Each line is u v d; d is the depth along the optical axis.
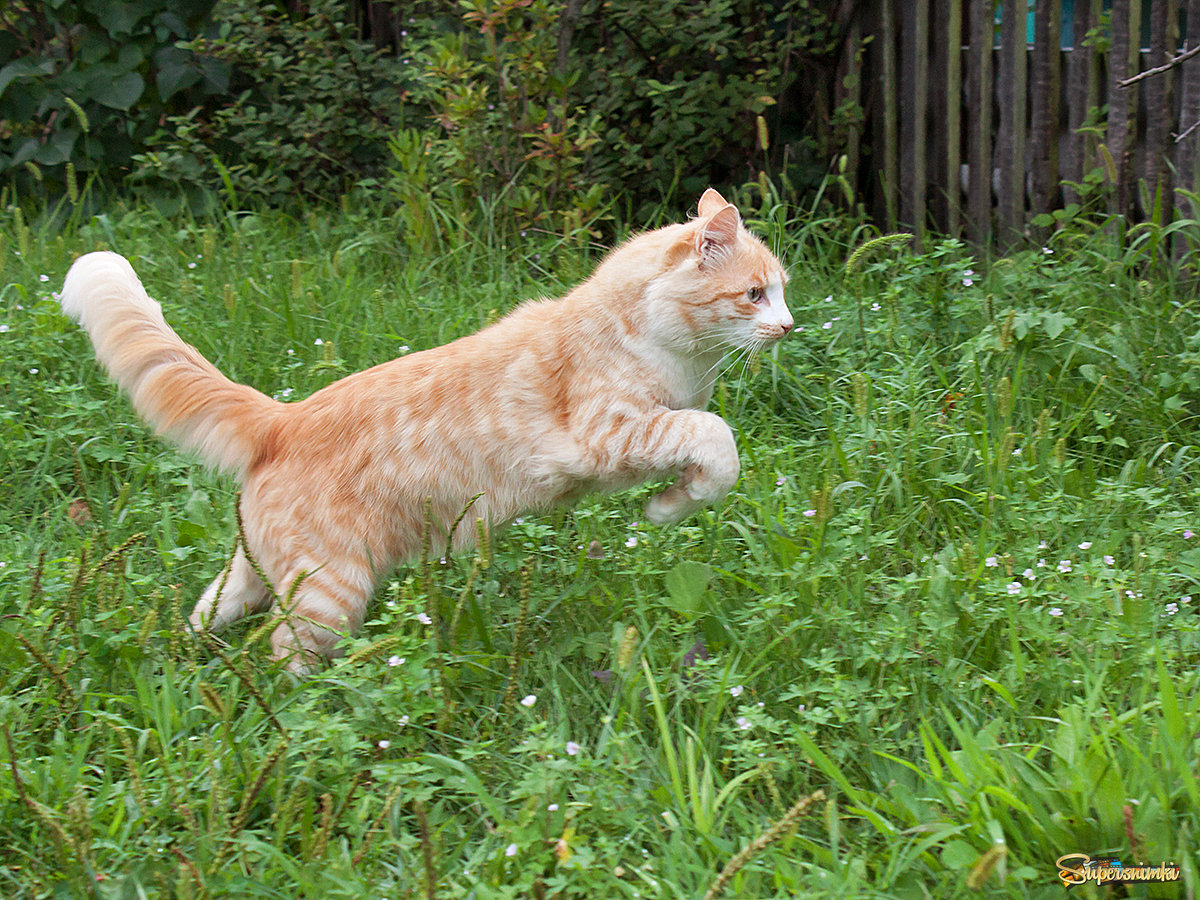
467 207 6.95
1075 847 2.59
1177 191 5.59
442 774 2.96
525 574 3.00
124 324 3.64
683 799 2.79
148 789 2.85
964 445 4.62
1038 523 4.08
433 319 5.75
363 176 8.00
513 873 2.66
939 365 5.29
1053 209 6.52
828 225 6.88
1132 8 5.83
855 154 7.16
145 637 3.24
